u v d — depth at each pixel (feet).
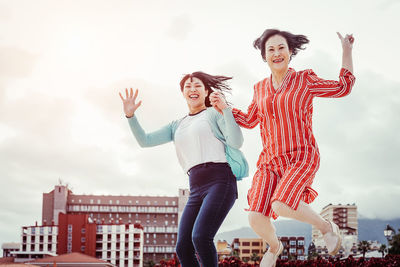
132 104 20.53
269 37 18.39
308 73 18.11
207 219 18.01
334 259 65.36
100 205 594.24
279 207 16.34
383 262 61.72
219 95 18.48
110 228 509.35
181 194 589.73
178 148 19.90
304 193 16.93
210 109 19.81
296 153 17.03
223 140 19.20
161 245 577.02
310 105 17.89
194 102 20.35
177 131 20.07
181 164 20.21
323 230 16.26
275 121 17.60
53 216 585.22
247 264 70.64
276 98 17.61
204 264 17.85
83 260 239.30
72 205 596.29
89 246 497.05
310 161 16.97
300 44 18.51
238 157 18.99
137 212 588.91
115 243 507.30
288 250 456.04
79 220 499.92
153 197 594.24
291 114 17.37
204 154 19.06
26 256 508.53
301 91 17.63
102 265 243.19
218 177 18.74
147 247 575.79
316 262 67.00
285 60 18.11
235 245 514.27
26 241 513.04
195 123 19.52
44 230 514.27
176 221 584.81
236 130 18.29
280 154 17.31
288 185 16.42
